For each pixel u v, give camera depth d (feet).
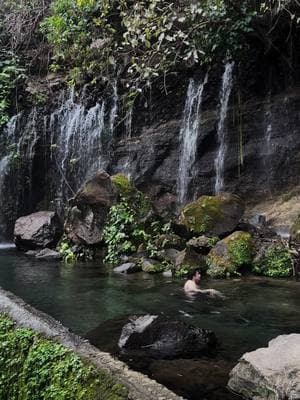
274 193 39.17
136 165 44.98
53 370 9.78
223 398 11.85
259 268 27.17
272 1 33.55
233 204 30.94
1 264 31.81
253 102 41.27
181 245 30.42
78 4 40.55
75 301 21.86
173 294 23.00
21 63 53.31
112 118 46.52
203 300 21.85
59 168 48.39
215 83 42.70
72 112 48.85
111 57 43.83
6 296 13.12
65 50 47.44
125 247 31.60
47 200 48.37
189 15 32.65
